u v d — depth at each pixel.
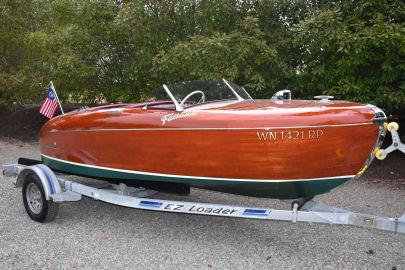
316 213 4.12
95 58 10.38
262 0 8.43
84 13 9.88
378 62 7.78
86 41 10.16
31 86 11.88
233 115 4.17
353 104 4.32
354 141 3.99
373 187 6.89
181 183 4.69
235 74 8.01
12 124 13.28
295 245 4.69
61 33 10.30
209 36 8.80
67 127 5.40
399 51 7.24
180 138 4.40
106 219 5.50
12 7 12.47
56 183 5.18
